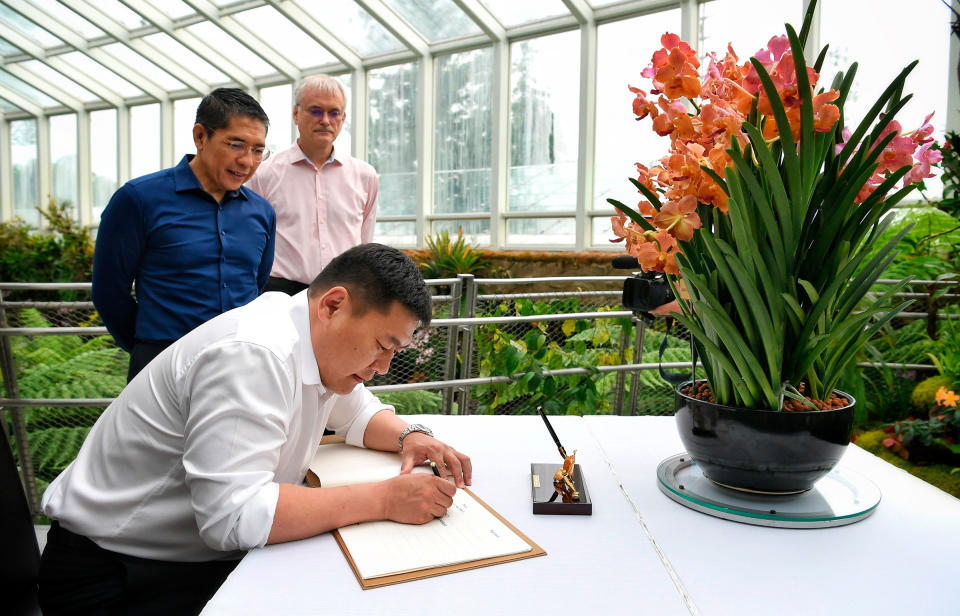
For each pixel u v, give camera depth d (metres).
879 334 3.52
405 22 7.50
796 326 0.97
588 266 6.11
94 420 3.47
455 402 3.53
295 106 2.87
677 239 1.00
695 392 1.15
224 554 1.17
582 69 6.68
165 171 2.13
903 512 1.04
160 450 1.12
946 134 3.30
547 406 3.32
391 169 8.47
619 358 3.45
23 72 11.02
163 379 1.14
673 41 0.98
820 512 1.00
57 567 1.17
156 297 2.10
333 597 0.78
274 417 1.02
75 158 12.20
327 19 7.82
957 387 2.98
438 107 7.98
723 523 1.00
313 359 1.13
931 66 4.74
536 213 7.32
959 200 3.20
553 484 1.12
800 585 0.81
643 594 0.79
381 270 1.08
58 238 10.72
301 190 2.89
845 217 0.96
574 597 0.78
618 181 6.76
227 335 1.07
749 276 0.94
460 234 6.55
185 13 8.53
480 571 0.84
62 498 1.17
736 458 1.01
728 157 0.96
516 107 7.38
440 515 0.99
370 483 1.01
